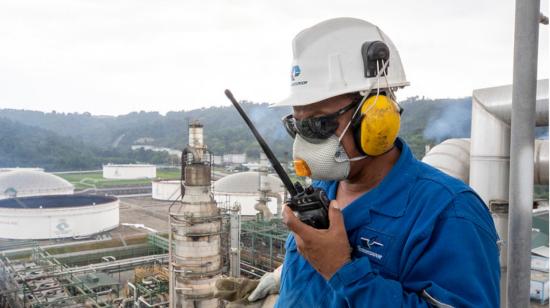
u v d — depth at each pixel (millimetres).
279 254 27250
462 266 1649
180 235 16812
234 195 41188
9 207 39406
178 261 16859
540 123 4000
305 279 2217
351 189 2164
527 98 2566
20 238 36875
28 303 19734
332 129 1907
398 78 1999
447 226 1714
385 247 1858
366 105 1844
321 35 1994
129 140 159375
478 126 4781
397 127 1891
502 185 4648
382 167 2035
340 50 1947
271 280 4219
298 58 2033
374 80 1888
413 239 1764
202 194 17078
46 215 37156
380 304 1644
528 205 2592
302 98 1944
